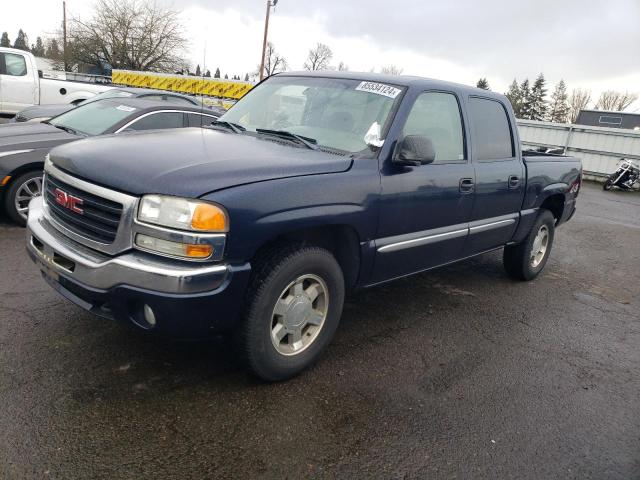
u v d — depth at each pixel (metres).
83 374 3.01
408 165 3.50
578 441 2.93
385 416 2.96
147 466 2.37
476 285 5.57
